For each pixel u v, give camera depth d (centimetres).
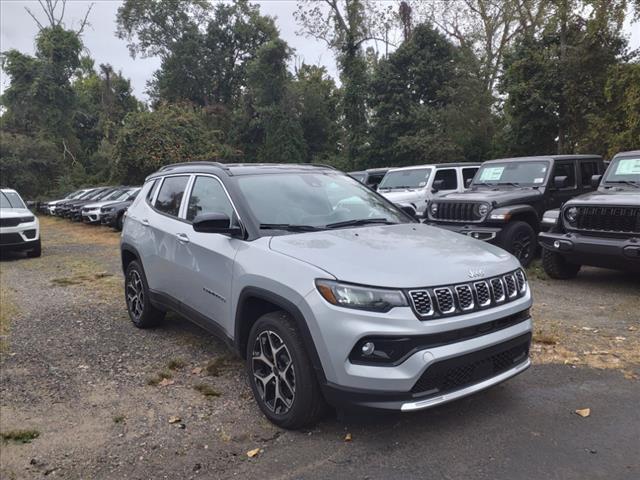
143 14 4628
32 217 1267
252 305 393
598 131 1934
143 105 5234
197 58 4678
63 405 410
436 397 313
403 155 2839
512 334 345
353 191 495
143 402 412
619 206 664
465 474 303
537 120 2181
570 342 514
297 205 441
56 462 331
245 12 4725
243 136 4053
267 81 3716
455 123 2741
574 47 2094
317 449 335
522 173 960
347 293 316
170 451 341
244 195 435
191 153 3034
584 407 381
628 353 483
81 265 1119
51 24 4350
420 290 315
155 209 561
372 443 339
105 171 3959
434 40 2909
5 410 402
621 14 1895
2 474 319
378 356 310
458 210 894
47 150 3791
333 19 3269
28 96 4041
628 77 1712
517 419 365
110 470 321
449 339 318
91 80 5266
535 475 300
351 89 3191
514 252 848
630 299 668
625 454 318
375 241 379
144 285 569
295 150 3725
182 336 573
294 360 340
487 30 3212
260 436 355
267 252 374
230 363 488
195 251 455
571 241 706
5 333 602
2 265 1177
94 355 520
